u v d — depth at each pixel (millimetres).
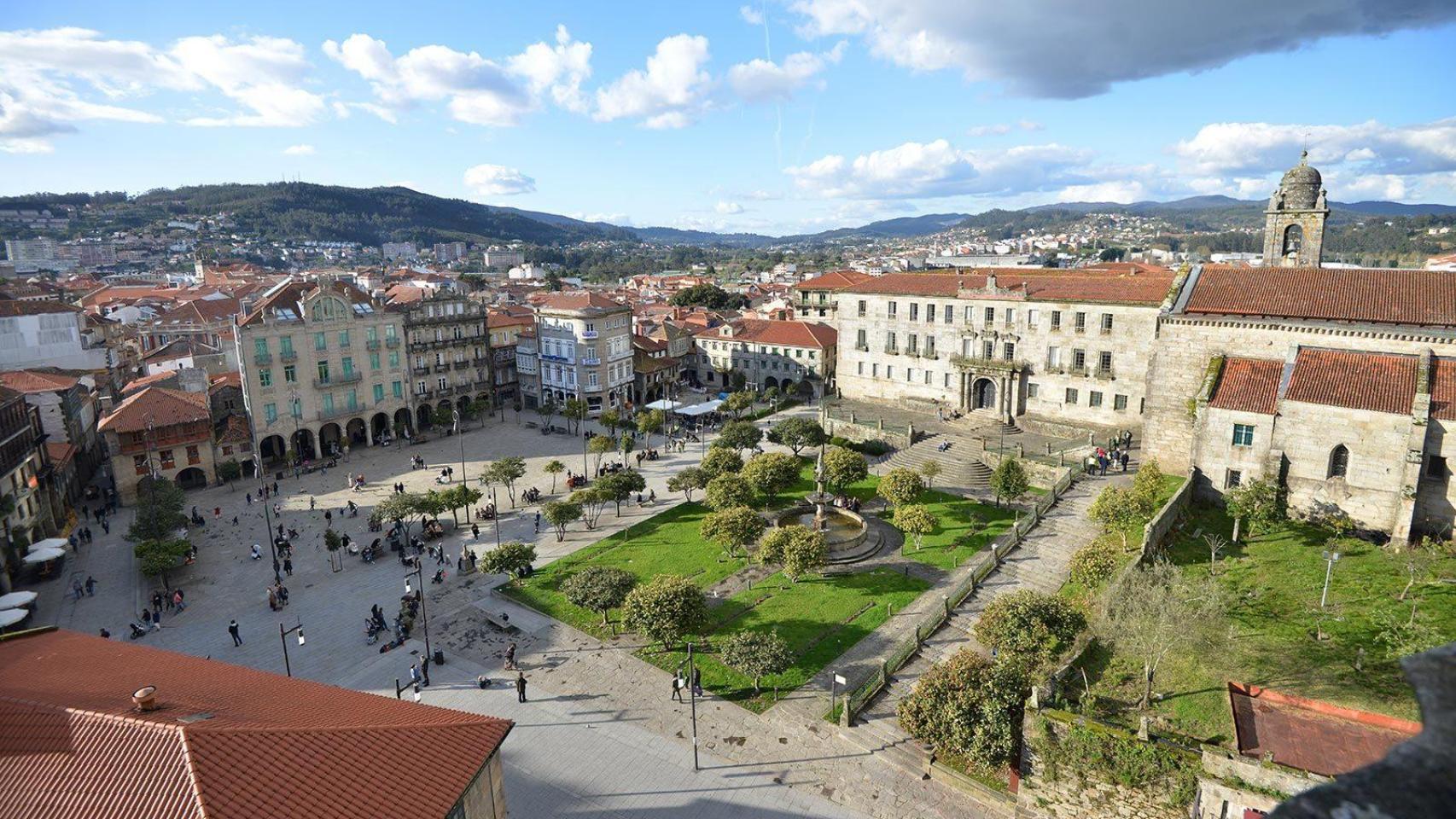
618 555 65188
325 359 101438
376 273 177000
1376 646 37250
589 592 50938
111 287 187000
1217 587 39719
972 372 94125
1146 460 68812
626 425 109938
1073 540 58438
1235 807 27688
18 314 103250
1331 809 5320
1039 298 88312
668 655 48844
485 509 77188
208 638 52875
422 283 142625
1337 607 41250
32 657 28875
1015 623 38656
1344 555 48125
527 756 39656
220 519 77750
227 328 127188
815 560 54031
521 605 56656
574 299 124312
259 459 89375
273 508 81000
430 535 70375
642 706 43812
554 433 113938
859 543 62469
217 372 112000
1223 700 33656
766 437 101938
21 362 102062
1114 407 84812
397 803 22500
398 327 110000
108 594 60875
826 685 44625
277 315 97875
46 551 62875
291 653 50594
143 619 55594
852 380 108188
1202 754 28656
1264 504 51500
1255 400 56062
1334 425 52375
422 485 88688
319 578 62562
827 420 97312
